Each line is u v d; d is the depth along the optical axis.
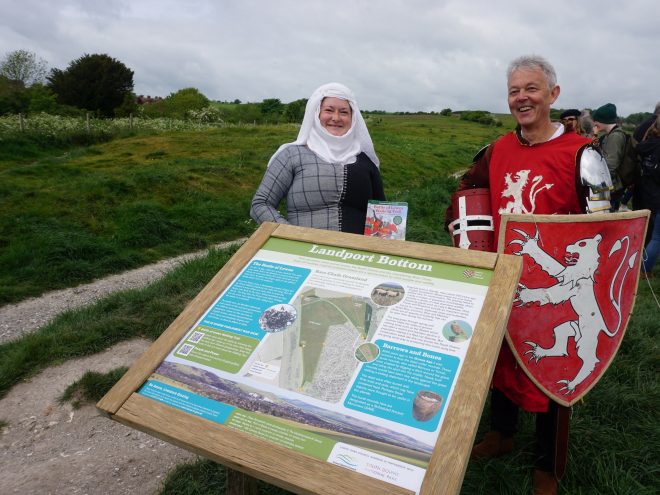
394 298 1.62
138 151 15.78
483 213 2.43
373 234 2.35
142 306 4.77
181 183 10.50
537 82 2.23
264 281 1.80
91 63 41.94
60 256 6.48
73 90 41.69
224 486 2.39
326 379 1.46
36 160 16.20
